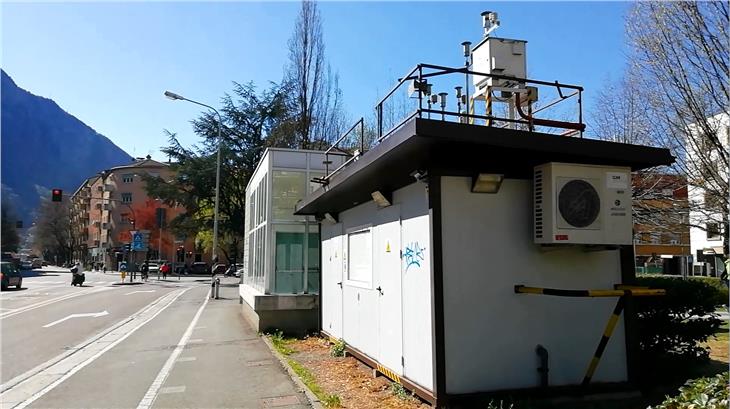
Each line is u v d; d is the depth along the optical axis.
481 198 6.55
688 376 7.78
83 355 10.85
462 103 8.21
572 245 6.39
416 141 5.68
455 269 6.34
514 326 6.49
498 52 7.82
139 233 48.09
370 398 6.92
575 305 6.82
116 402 7.20
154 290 32.59
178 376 8.68
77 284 38.00
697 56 12.12
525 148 5.89
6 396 7.62
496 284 6.48
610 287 6.99
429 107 6.17
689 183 13.21
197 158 46.91
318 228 13.45
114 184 95.31
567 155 6.29
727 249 12.91
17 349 11.65
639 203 14.88
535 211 6.49
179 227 48.78
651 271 43.03
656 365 7.84
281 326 13.11
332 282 11.16
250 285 17.12
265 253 13.53
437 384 6.08
